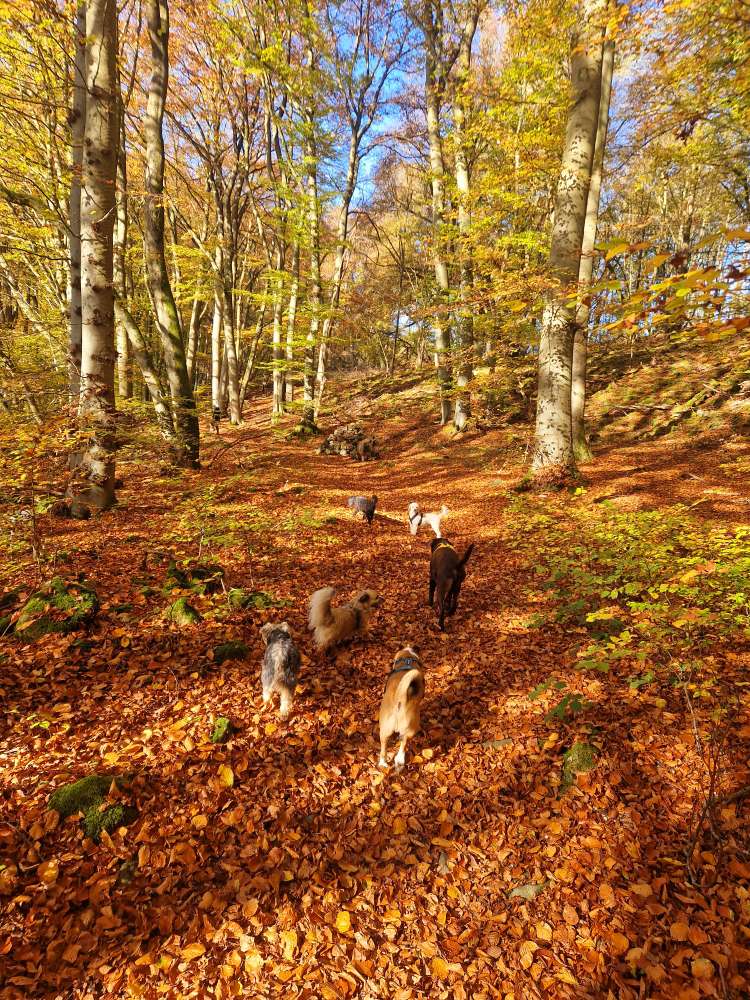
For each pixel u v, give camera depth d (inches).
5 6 390.9
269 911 128.3
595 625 263.4
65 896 124.7
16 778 153.8
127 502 437.7
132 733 179.9
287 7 729.0
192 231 887.7
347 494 573.9
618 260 898.1
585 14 422.9
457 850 147.9
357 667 240.2
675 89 439.5
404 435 932.6
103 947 115.7
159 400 535.5
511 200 644.1
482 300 530.3
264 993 110.8
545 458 512.7
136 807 150.9
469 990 113.3
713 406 681.0
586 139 467.5
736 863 132.6
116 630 232.8
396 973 116.6
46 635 220.2
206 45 770.2
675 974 113.0
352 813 160.1
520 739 191.5
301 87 772.6
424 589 330.0
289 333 913.5
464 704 215.3
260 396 1635.1
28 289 799.1
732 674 203.2
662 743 178.2
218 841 145.3
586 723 192.9
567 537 374.0
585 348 601.0
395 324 1439.5
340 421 1073.5
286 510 474.0
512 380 796.6
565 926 125.6
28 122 545.0
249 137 844.0
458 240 689.0
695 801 154.3
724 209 1005.2
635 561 220.2
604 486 498.3
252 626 259.4
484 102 713.0
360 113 884.0
